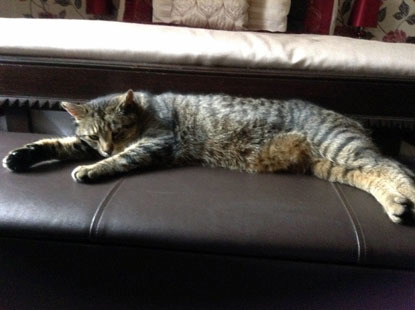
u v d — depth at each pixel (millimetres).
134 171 1108
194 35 1420
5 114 1434
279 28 1957
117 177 1056
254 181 1090
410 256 804
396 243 821
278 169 1193
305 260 817
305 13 2076
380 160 1072
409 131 1372
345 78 1301
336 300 842
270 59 1308
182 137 1227
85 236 835
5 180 994
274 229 841
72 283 880
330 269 818
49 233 841
